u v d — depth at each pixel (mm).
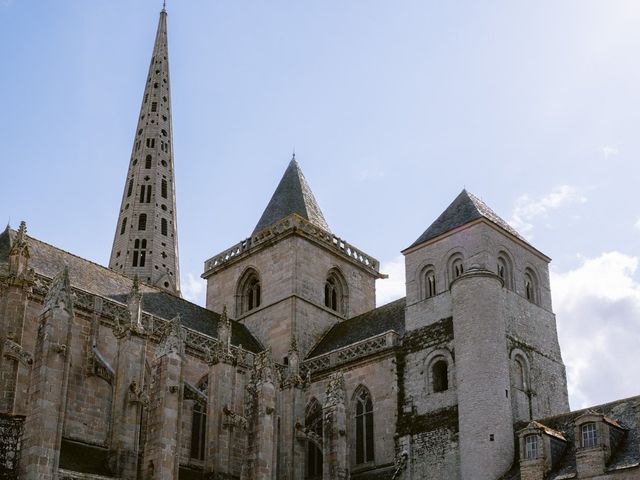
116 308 63562
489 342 60938
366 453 65875
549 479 52219
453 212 71062
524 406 62156
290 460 65000
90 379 60250
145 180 126438
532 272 70500
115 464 54469
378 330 73188
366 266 88688
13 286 56125
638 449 49844
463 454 58250
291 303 79562
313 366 72625
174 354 54875
